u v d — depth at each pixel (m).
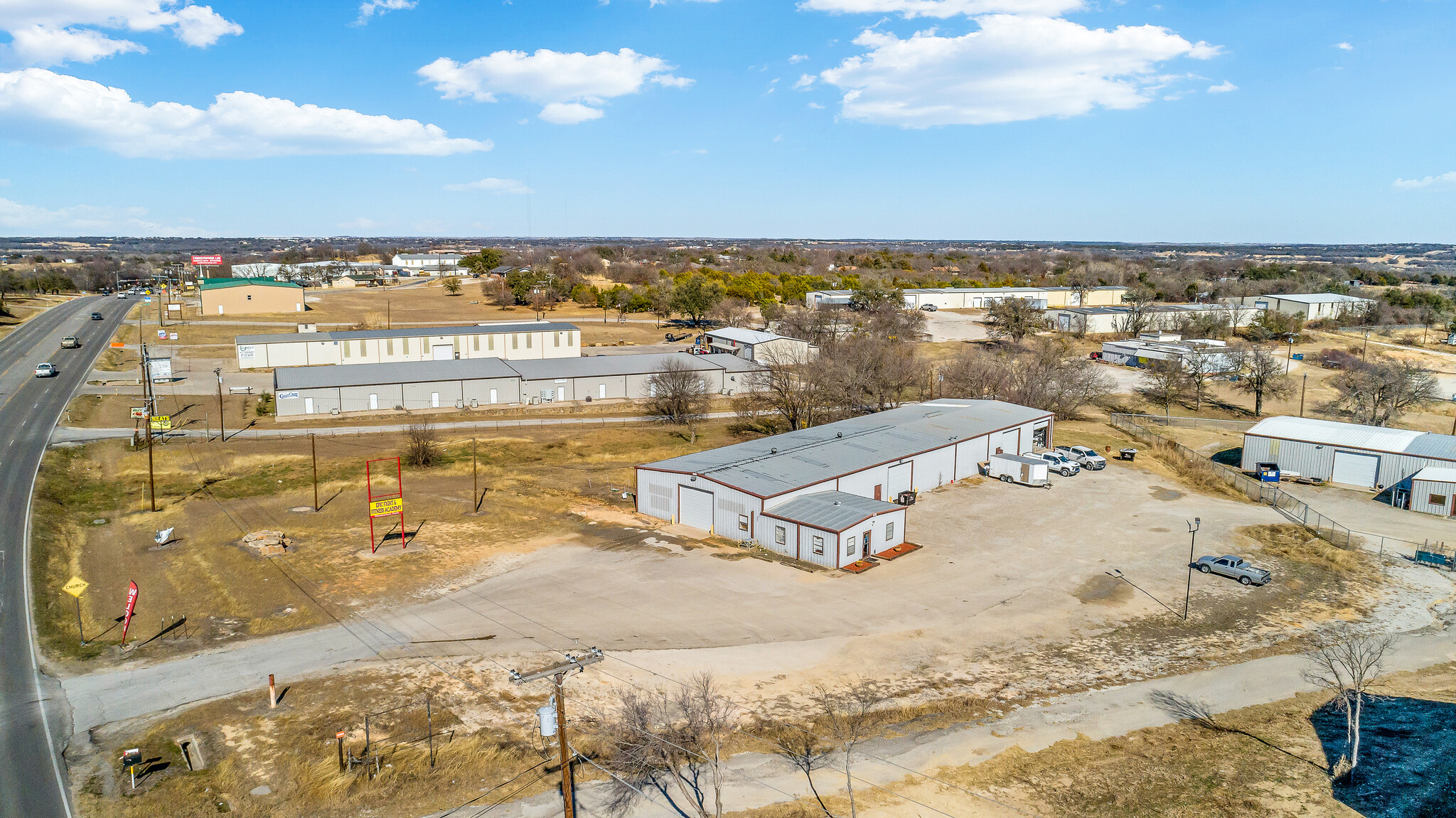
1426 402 97.06
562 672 24.50
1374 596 47.50
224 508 59.03
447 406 93.75
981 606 45.41
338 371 95.75
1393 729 33.53
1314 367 121.62
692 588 46.97
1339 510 63.56
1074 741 32.91
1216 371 112.06
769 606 44.81
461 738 32.25
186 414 86.19
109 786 28.92
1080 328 151.62
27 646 38.97
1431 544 55.75
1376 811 28.11
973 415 77.88
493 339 118.69
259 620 42.38
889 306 161.75
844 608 44.72
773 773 30.41
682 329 156.88
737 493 54.06
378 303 178.00
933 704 35.38
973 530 57.38
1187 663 39.50
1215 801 28.89
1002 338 146.12
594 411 94.62
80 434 76.12
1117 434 87.75
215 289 151.62
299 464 70.00
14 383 95.06
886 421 74.88
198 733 32.47
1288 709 35.41
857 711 34.66
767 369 99.62
